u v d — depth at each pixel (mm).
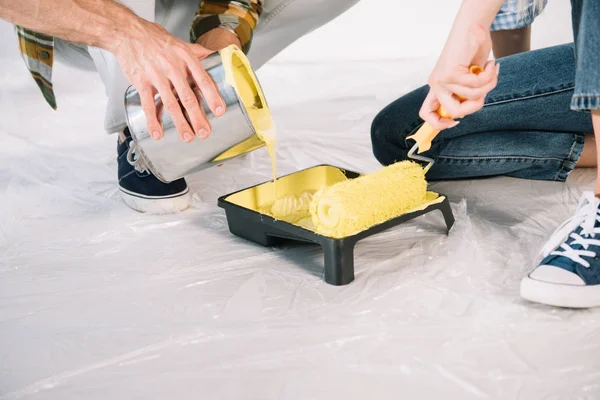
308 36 3051
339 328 1001
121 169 1460
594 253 1035
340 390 873
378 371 905
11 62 2637
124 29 1110
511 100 1389
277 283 1139
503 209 1387
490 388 863
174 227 1379
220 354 953
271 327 1011
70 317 1061
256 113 1173
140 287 1144
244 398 865
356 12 3281
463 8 1021
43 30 1119
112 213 1449
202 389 886
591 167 1574
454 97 1021
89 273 1196
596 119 1027
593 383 865
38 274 1197
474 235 1262
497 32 1708
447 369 901
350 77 2436
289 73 2541
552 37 2592
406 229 1321
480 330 982
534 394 850
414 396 856
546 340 956
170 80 1095
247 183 1581
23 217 1434
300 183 1391
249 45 1505
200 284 1147
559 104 1388
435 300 1065
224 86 1085
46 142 1871
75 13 1088
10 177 1639
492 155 1463
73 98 2270
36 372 934
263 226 1242
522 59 1412
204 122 1099
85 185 1594
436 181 1551
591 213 1075
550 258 1063
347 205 1112
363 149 1756
